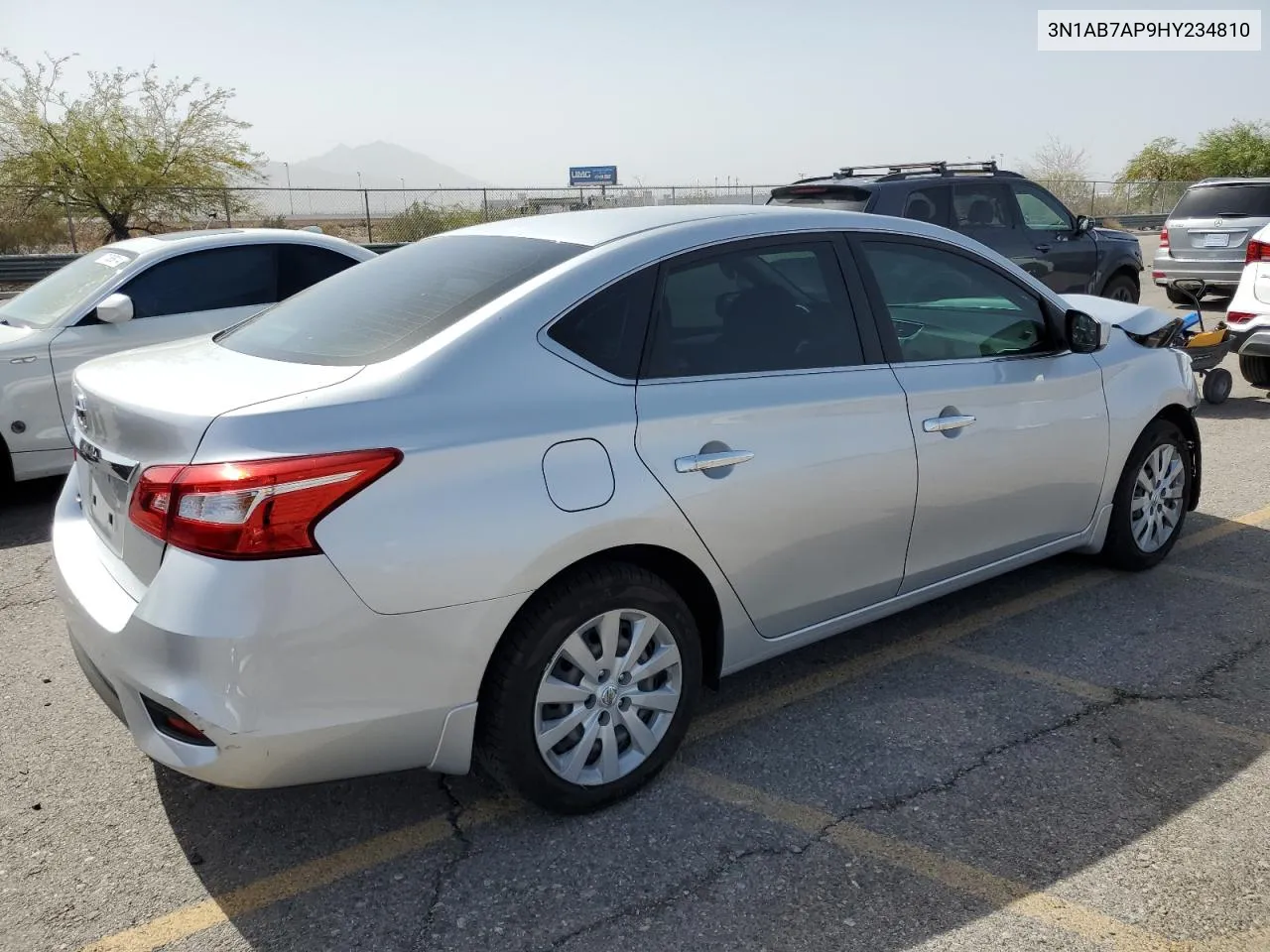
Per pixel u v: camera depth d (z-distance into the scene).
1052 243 10.00
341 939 2.58
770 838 2.94
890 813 3.04
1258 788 3.12
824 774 3.27
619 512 2.85
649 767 3.14
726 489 3.09
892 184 8.87
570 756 2.96
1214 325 11.96
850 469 3.40
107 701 2.79
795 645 3.52
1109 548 4.70
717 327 3.22
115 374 3.03
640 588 2.98
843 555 3.48
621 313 3.03
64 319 6.46
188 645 2.42
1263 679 3.82
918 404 3.60
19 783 3.30
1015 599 4.62
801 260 3.48
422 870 2.84
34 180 23.80
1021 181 9.95
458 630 2.63
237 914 2.68
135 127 24.42
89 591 2.79
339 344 2.98
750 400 3.18
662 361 3.07
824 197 9.09
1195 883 2.70
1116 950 2.47
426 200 23.97
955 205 9.25
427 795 3.20
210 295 6.96
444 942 2.56
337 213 24.14
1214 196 13.66
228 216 24.44
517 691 2.79
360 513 2.49
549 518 2.73
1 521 6.23
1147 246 27.88
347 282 3.57
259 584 2.41
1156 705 3.65
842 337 3.51
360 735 2.58
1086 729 3.50
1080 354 4.32
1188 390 4.78
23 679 4.05
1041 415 4.05
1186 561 5.02
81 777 3.33
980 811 3.04
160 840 3.00
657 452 2.96
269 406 2.53
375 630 2.53
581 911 2.65
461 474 2.63
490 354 2.80
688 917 2.62
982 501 3.88
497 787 3.23
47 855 2.93
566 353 2.91
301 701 2.48
